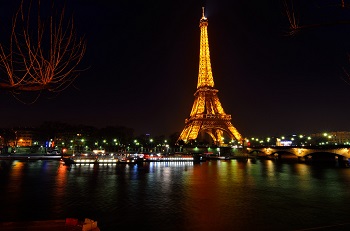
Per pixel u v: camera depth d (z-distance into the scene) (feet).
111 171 292.40
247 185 197.98
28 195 154.30
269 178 240.53
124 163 404.36
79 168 325.62
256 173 284.00
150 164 407.03
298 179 235.20
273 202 142.51
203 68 647.97
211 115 601.21
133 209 126.82
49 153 623.77
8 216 113.09
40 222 40.55
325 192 171.73
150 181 214.07
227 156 599.57
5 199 143.84
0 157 461.78
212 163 451.94
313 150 455.22
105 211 122.83
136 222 107.86
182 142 635.66
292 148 500.74
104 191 168.55
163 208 128.47
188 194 161.89
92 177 237.25
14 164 374.22
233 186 192.75
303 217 115.14
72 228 37.65
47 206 130.41
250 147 618.03
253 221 109.29
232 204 137.39
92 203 136.87
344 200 147.33
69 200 142.82
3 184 192.85
